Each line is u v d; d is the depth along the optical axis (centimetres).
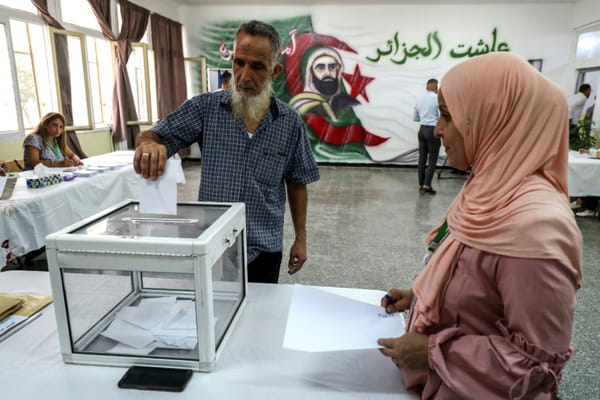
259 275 129
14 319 91
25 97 395
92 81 496
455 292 62
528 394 54
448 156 70
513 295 54
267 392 70
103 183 264
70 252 70
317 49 673
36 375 73
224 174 121
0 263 184
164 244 67
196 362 74
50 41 399
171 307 87
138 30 541
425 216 402
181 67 670
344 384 73
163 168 79
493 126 61
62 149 308
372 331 77
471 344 58
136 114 533
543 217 52
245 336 87
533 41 645
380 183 570
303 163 132
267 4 661
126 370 75
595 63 584
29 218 197
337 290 108
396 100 683
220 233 76
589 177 355
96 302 82
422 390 70
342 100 689
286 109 124
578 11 613
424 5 644
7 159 366
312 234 340
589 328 196
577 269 54
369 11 653
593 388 153
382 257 292
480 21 644
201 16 675
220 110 121
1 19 351
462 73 64
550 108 59
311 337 74
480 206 61
